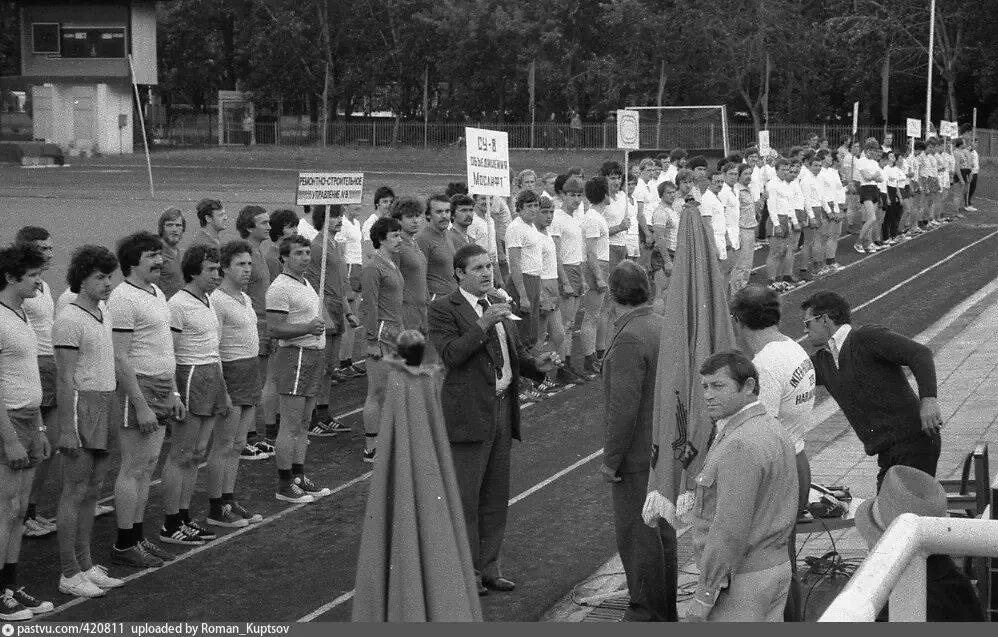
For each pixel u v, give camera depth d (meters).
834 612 2.91
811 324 8.03
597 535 9.87
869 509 5.82
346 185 12.09
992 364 15.40
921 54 59.25
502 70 66.62
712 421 6.59
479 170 13.20
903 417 7.74
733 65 59.53
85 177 49.88
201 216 12.62
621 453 7.44
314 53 71.88
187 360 9.67
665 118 44.31
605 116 64.44
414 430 4.36
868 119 62.38
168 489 9.72
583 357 15.88
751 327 7.13
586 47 65.06
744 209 20.41
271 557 9.39
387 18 71.38
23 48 66.56
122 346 8.94
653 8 61.47
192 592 8.59
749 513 5.59
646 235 18.61
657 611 7.54
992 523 3.59
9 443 7.91
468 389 8.35
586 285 15.66
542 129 62.06
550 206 14.58
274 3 71.88
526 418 13.86
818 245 24.22
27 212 34.66
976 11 57.56
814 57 61.41
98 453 8.64
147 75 66.81
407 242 12.42
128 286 9.09
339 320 13.38
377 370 11.84
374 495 4.36
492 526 8.62
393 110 73.62
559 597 8.48
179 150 67.38
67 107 66.06
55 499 10.90
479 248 8.47
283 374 10.84
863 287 22.81
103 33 65.81
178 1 76.19
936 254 27.20
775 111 65.38
